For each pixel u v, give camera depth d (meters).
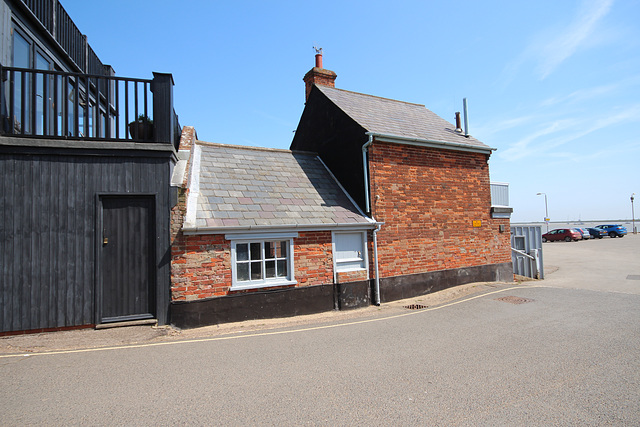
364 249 9.40
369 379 4.42
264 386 4.24
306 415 3.55
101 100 12.06
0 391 4.11
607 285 11.94
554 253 25.83
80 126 10.46
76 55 10.39
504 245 12.61
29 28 7.87
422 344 5.80
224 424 3.40
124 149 6.76
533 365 4.82
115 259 6.69
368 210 9.78
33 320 6.19
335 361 5.06
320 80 13.64
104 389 4.16
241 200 8.64
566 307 8.36
